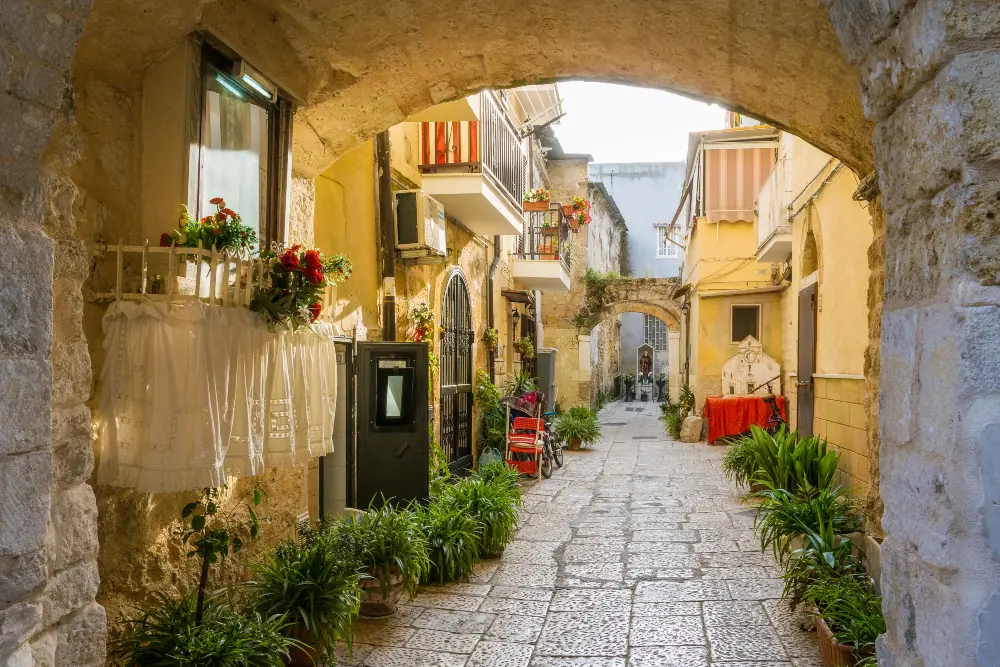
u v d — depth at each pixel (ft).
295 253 12.39
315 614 13.51
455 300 35.04
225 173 12.92
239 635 11.37
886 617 6.97
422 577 19.24
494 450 38.04
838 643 13.16
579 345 72.74
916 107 6.22
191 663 10.46
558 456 41.06
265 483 15.48
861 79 7.24
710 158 53.88
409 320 28.09
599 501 30.99
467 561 19.97
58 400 7.45
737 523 26.25
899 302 6.77
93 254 10.61
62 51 6.53
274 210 15.01
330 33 14.62
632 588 19.13
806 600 15.70
